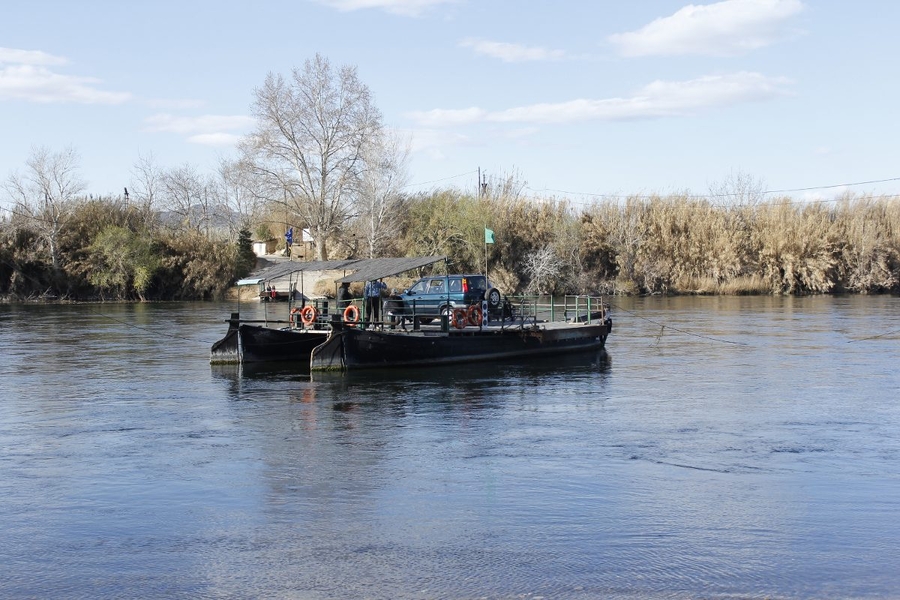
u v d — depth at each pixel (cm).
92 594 884
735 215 8756
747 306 6222
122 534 1067
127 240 7144
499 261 8012
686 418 1831
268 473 1362
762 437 1628
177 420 1814
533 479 1318
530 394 2158
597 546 1011
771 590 885
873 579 913
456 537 1044
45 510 1170
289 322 3016
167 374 2544
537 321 3212
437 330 2805
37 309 5975
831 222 8600
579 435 1652
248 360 2755
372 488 1270
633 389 2244
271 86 7031
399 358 2625
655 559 970
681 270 8338
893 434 1656
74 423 1786
